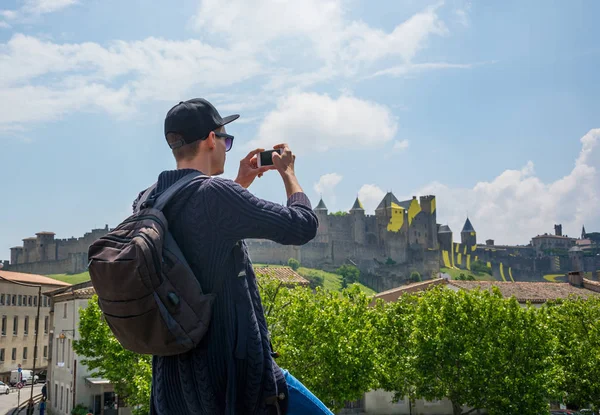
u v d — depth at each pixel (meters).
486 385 33.75
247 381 2.35
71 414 46.78
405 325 37.88
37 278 94.62
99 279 2.10
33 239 186.88
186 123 2.61
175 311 2.19
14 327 86.31
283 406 2.48
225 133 2.75
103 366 34.28
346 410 44.59
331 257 188.12
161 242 2.21
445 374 34.16
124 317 2.11
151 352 2.21
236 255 2.41
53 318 57.41
